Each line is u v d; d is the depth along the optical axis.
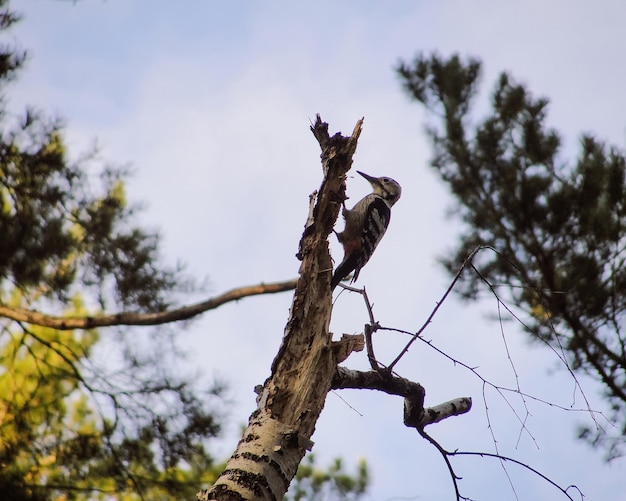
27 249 11.64
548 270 11.98
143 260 12.05
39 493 10.71
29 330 12.46
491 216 12.67
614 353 11.82
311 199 6.74
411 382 6.86
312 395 6.10
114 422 11.57
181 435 11.45
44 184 11.91
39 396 11.76
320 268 6.47
